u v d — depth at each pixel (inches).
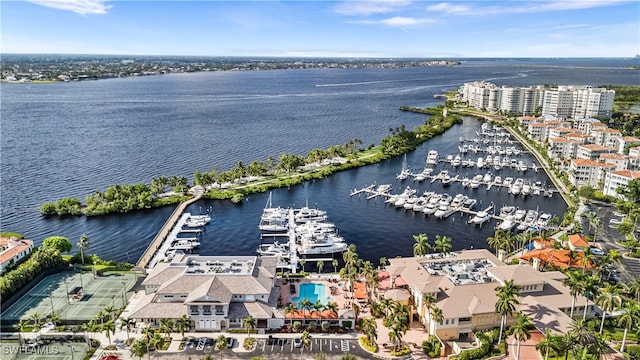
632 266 6766.7
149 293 5610.2
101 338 4980.3
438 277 5482.3
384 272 6304.1
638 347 4640.8
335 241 7864.2
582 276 5083.7
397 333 4670.3
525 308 5022.1
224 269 5767.7
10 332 5078.7
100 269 6633.9
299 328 5152.6
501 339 4835.1
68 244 7244.1
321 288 6117.1
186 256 6368.1
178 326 5039.4
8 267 6486.2
